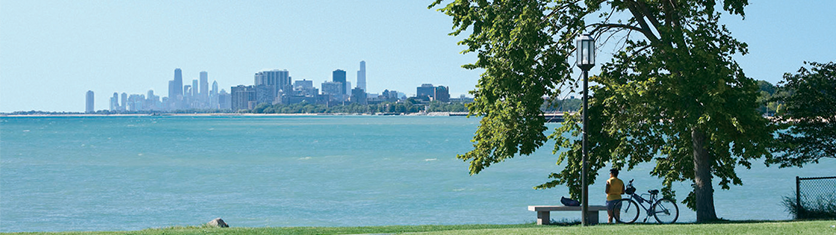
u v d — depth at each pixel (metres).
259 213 35.94
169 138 153.00
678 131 22.81
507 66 23.56
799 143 26.47
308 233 20.78
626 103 23.34
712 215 24.02
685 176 26.58
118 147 112.12
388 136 160.62
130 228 31.08
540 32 23.12
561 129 25.83
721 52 22.69
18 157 85.06
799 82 26.78
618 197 22.06
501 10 23.19
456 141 132.50
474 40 24.11
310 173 60.25
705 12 22.23
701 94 21.02
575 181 26.25
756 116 21.36
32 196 43.25
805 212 24.16
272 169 65.12
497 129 24.56
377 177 55.81
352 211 36.50
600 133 25.38
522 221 32.34
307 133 184.50
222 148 108.19
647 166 62.03
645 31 23.97
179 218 34.25
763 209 34.75
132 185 50.34
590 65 19.53
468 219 33.41
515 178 53.31
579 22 25.05
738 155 23.91
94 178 55.91
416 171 61.22
